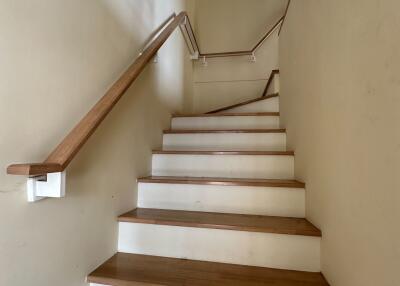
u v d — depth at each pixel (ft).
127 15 4.74
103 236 3.91
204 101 11.39
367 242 2.21
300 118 4.88
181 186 4.98
